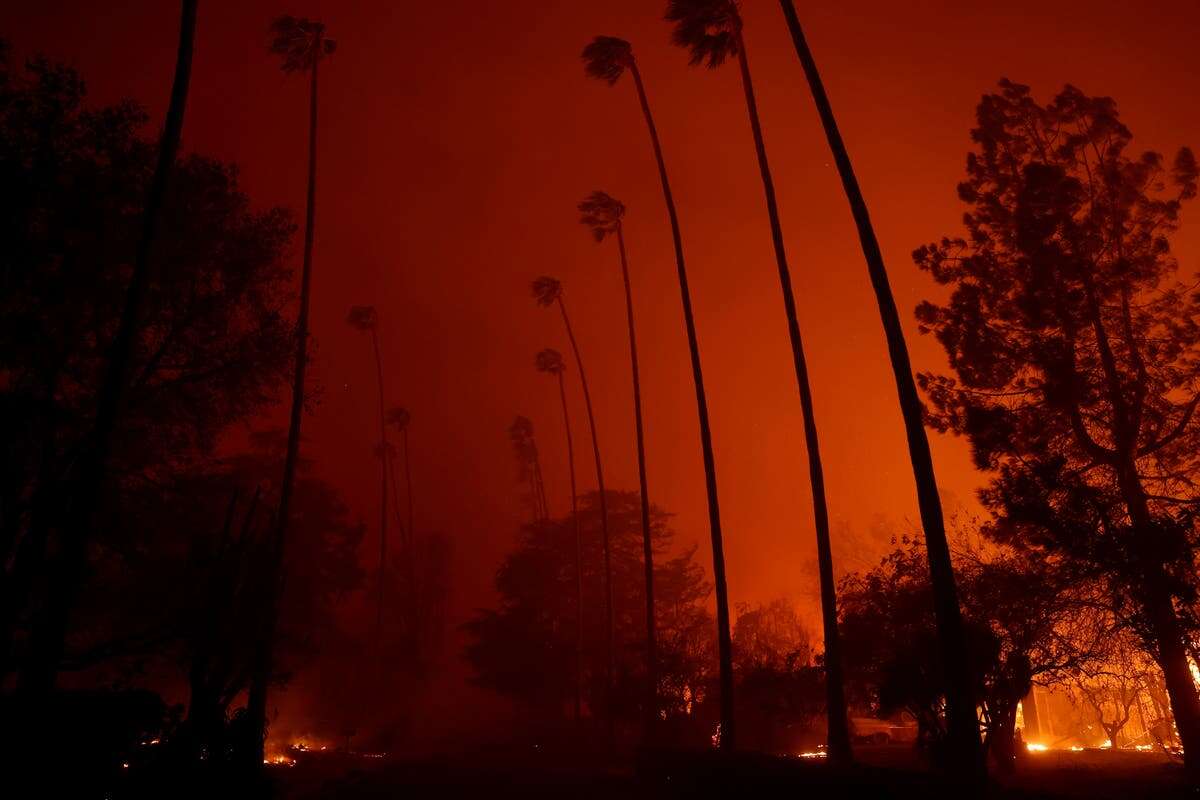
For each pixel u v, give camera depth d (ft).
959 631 48.93
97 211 57.88
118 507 63.77
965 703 47.16
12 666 53.72
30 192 53.83
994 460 79.05
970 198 87.97
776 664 120.88
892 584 82.43
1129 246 81.25
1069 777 62.85
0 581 52.75
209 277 67.87
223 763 49.47
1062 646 69.97
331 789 79.97
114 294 60.75
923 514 52.03
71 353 60.13
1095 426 79.00
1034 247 78.54
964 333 82.48
